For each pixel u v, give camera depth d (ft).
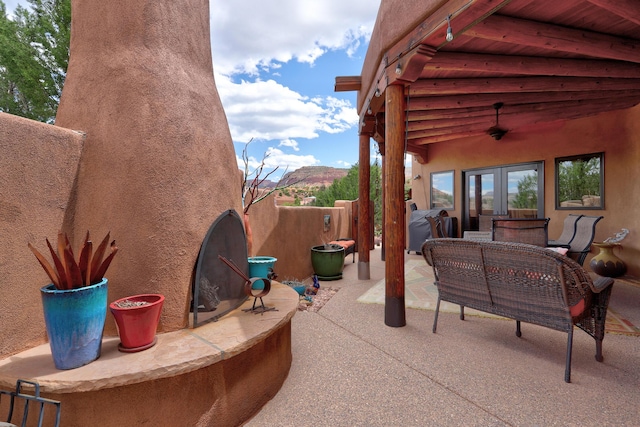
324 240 22.77
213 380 5.92
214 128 7.87
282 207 16.87
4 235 5.18
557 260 7.44
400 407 6.76
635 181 18.31
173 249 6.49
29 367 4.98
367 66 15.34
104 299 5.35
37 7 32.86
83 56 7.18
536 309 8.28
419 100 16.61
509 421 6.26
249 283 7.70
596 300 8.49
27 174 5.51
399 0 10.25
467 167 28.14
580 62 12.96
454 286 10.29
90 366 5.04
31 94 31.91
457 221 29.04
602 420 6.25
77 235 6.38
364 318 12.23
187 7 7.87
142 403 5.20
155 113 6.61
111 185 6.37
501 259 8.66
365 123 17.26
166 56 7.12
